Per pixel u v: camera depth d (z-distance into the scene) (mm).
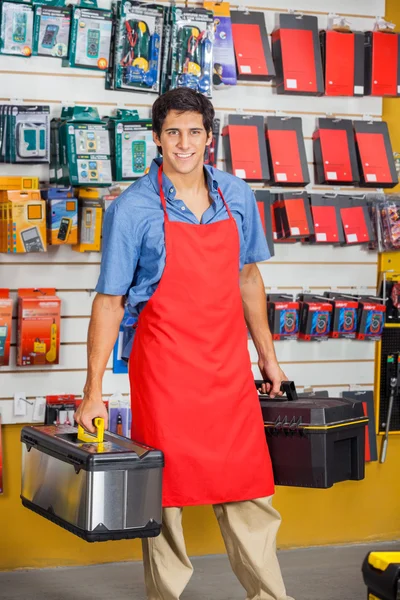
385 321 4805
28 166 4223
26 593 3971
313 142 4699
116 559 4438
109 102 4324
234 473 3115
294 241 4645
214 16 4434
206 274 3090
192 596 4000
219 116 4535
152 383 3070
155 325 3080
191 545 4555
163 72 4352
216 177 3252
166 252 3072
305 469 3168
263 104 4605
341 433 3178
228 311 3129
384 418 4852
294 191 4613
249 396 3174
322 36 4680
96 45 4207
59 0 4160
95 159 4105
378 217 4723
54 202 4082
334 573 4301
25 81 4195
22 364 4094
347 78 4652
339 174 4621
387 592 2008
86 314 4309
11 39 4113
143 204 3119
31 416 4234
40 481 2992
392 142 4957
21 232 4020
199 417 3072
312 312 4551
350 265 4781
